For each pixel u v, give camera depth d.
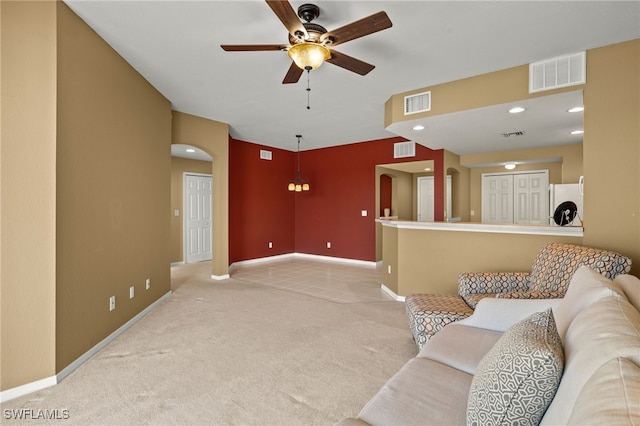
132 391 2.15
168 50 3.01
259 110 4.80
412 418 1.24
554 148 5.88
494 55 3.09
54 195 2.24
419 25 2.60
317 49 2.32
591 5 2.34
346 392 2.15
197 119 5.08
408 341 2.97
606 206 2.86
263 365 2.51
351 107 4.67
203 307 3.96
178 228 7.16
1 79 2.07
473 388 1.16
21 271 2.13
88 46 2.62
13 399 2.06
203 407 1.98
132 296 3.36
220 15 2.48
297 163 8.25
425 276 4.10
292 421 1.85
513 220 7.09
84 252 2.58
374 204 6.96
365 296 4.54
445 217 6.11
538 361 0.97
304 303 4.16
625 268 2.20
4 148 2.07
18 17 2.13
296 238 8.28
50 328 2.22
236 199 6.82
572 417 0.72
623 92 2.81
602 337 0.92
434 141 5.36
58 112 2.28
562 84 3.07
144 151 3.63
